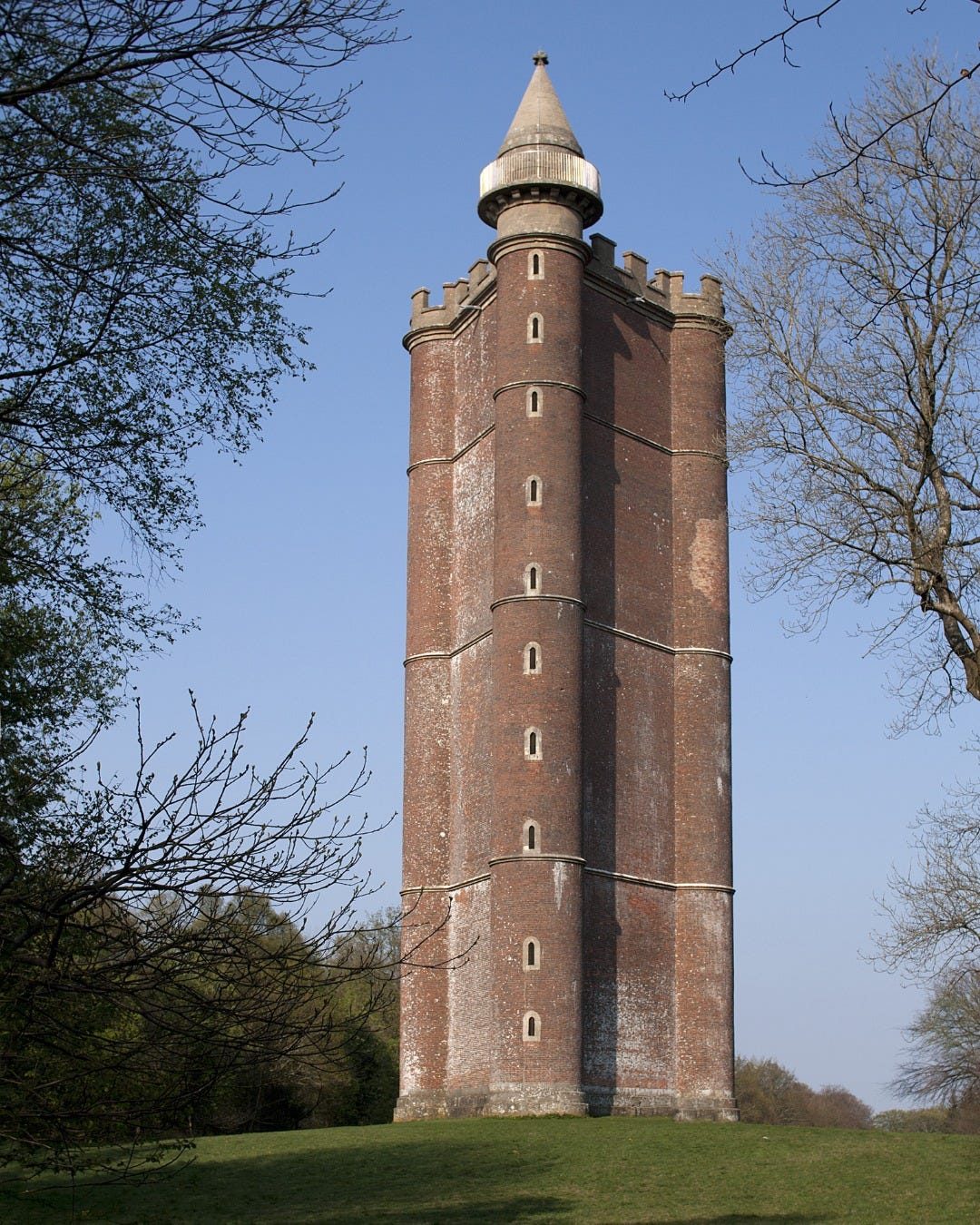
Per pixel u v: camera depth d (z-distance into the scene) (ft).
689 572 173.06
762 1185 103.19
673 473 177.06
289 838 37.96
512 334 165.58
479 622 169.17
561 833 150.30
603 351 173.17
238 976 38.65
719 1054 156.56
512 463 162.09
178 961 37.70
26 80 37.99
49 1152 38.75
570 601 157.89
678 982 158.92
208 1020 38.42
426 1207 95.91
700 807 164.66
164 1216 91.09
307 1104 165.37
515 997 145.59
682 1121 144.56
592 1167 110.63
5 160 40.42
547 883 148.36
